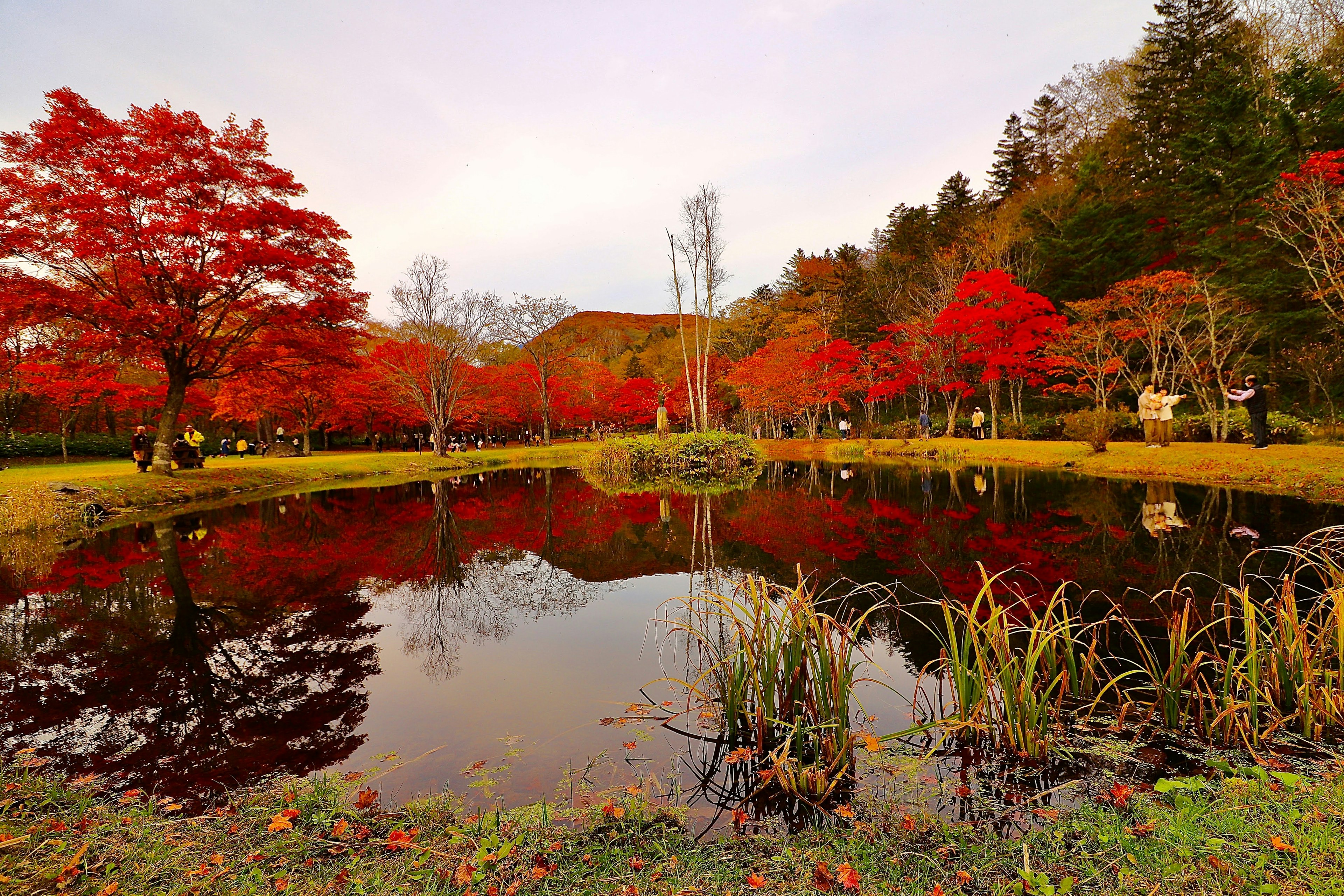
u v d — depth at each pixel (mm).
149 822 2379
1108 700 3295
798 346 32438
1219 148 20422
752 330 43594
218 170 13359
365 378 29719
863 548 7562
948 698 3506
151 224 12211
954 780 2586
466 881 1989
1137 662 3764
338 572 7328
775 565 6957
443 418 29188
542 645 4797
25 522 9828
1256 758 2604
